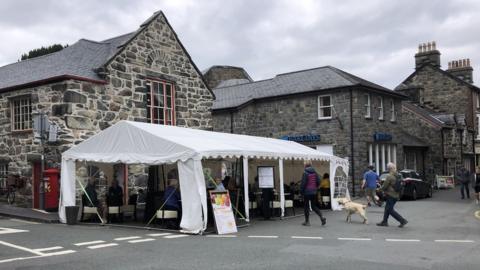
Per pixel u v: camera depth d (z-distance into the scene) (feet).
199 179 38.88
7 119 59.11
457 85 128.47
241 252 29.71
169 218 41.24
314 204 44.86
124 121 43.91
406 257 28.19
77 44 65.57
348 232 39.37
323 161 63.93
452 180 112.06
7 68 72.54
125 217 51.37
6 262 26.53
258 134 96.22
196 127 71.41
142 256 28.40
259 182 50.21
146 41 63.62
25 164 56.54
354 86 83.46
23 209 53.57
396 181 42.98
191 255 28.71
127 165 58.34
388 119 94.43
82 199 47.11
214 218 39.22
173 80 67.77
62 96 53.11
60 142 52.54
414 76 136.05
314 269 24.84
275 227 43.04
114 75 58.39
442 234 38.06
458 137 124.06
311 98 89.30
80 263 26.32
